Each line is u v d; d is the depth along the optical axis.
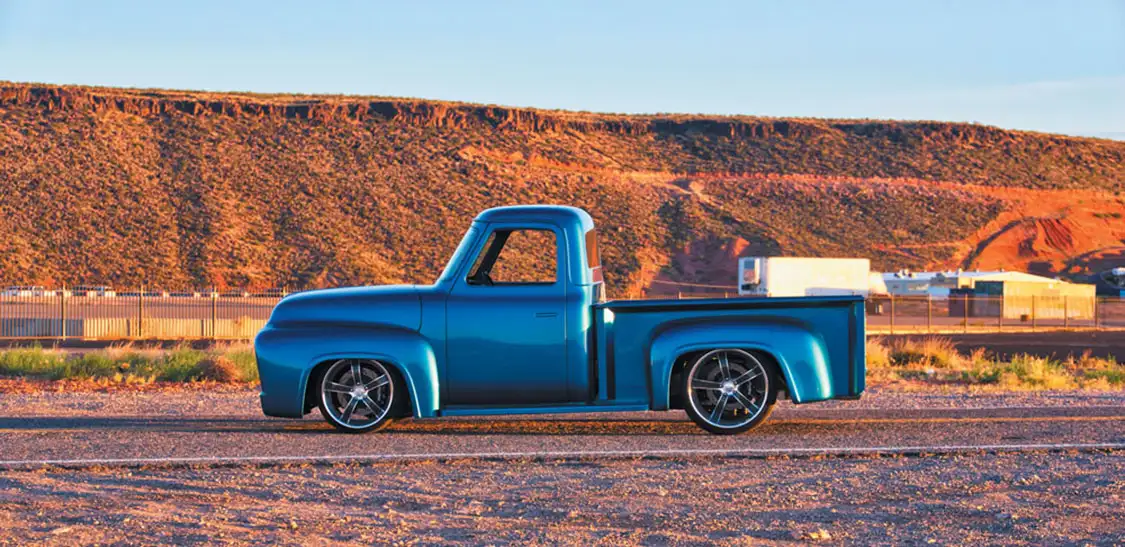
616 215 104.25
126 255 82.88
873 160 129.00
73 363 20.77
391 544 5.66
